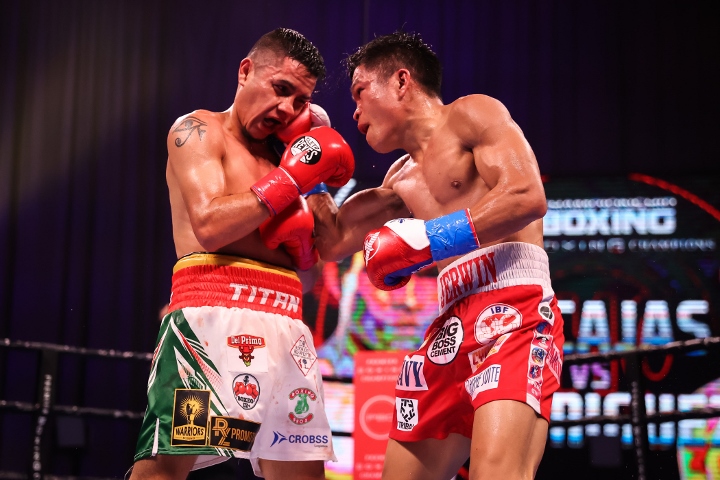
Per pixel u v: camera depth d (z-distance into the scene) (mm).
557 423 4305
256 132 2654
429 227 2318
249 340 2445
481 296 2414
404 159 2887
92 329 6867
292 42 2643
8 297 6930
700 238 6473
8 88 7234
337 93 7086
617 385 6074
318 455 2533
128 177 7145
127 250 7020
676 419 3945
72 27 7348
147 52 7328
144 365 6770
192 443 2344
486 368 2307
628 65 6957
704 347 3938
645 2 7031
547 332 2363
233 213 2385
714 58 6836
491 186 2395
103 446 6570
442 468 2545
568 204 6762
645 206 6633
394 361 4359
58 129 7203
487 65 7109
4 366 6734
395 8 7234
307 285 2996
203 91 7234
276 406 2494
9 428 6629
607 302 6449
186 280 2498
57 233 7051
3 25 7324
